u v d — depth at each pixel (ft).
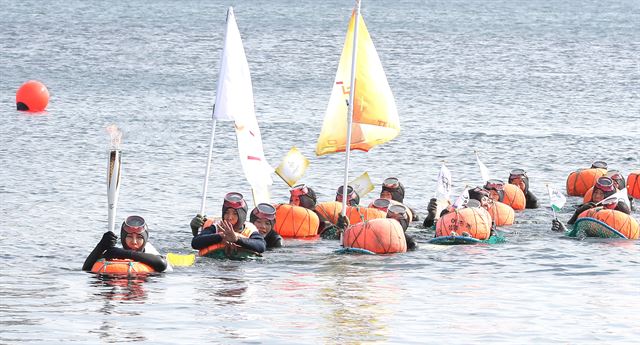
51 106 320.91
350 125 154.10
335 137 159.84
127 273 123.85
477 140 270.67
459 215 148.25
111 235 125.90
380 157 240.32
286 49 559.38
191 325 102.01
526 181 182.09
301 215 150.92
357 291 118.32
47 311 106.42
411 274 127.75
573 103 369.71
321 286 120.47
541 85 429.38
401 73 464.65
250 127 147.54
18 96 308.19
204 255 135.54
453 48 601.21
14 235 151.43
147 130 276.00
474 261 135.74
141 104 334.44
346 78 159.12
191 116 307.58
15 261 133.59
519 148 260.01
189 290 116.98
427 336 99.50
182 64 479.41
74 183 197.67
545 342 98.22
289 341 96.94
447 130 288.71
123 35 616.39
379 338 98.68
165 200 184.75
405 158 240.32
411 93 389.80
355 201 159.02
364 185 163.53
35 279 121.70
